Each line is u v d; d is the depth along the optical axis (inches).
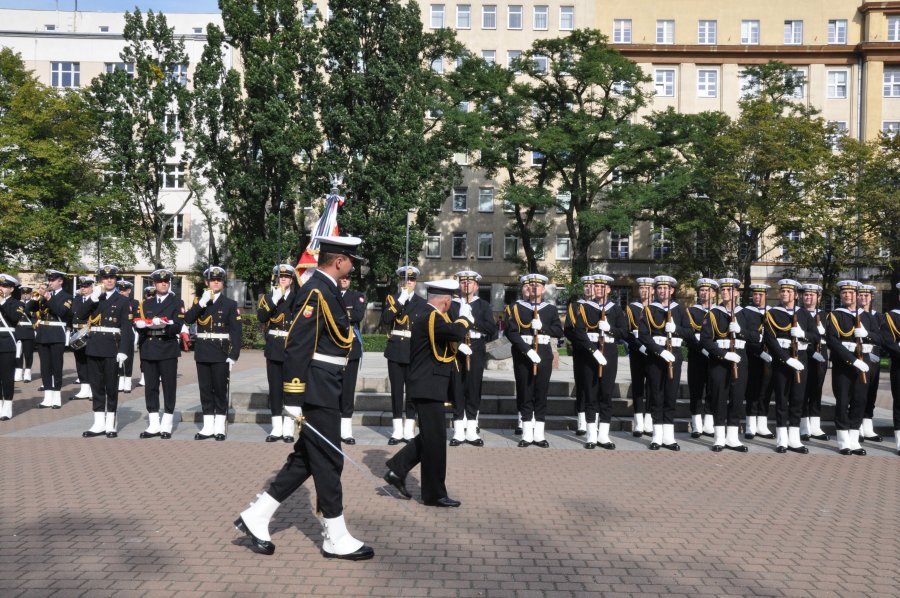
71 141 1418.6
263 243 1471.5
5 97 1380.4
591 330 421.4
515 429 468.4
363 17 1445.6
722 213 1525.6
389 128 1417.3
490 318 429.7
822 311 475.8
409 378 289.4
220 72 1531.7
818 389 466.0
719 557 231.0
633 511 283.0
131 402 586.9
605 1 2138.3
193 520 260.4
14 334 513.0
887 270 1557.6
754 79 1941.4
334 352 230.1
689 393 475.2
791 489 325.7
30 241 1379.2
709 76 2118.6
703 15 2128.4
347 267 236.2
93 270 1653.5
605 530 257.4
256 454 381.7
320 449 222.8
